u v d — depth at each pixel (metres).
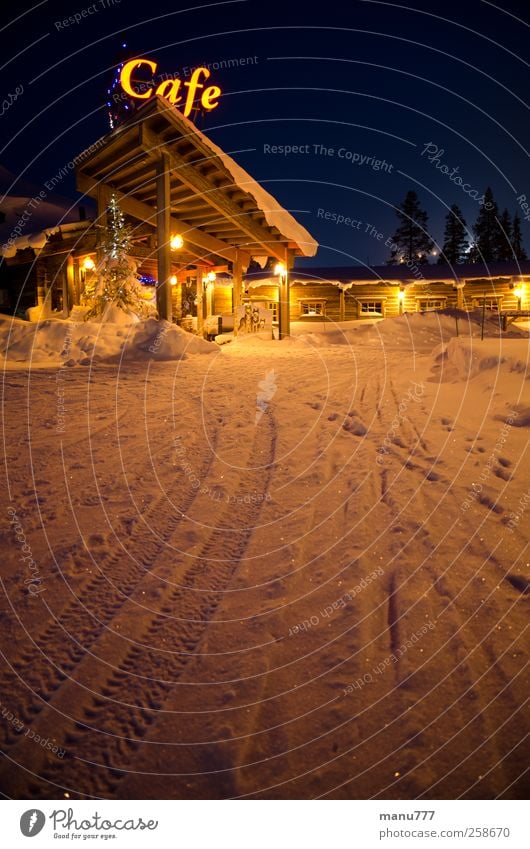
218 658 1.86
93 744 1.52
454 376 7.05
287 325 19.00
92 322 10.68
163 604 2.19
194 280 25.00
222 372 8.48
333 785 1.37
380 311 26.84
